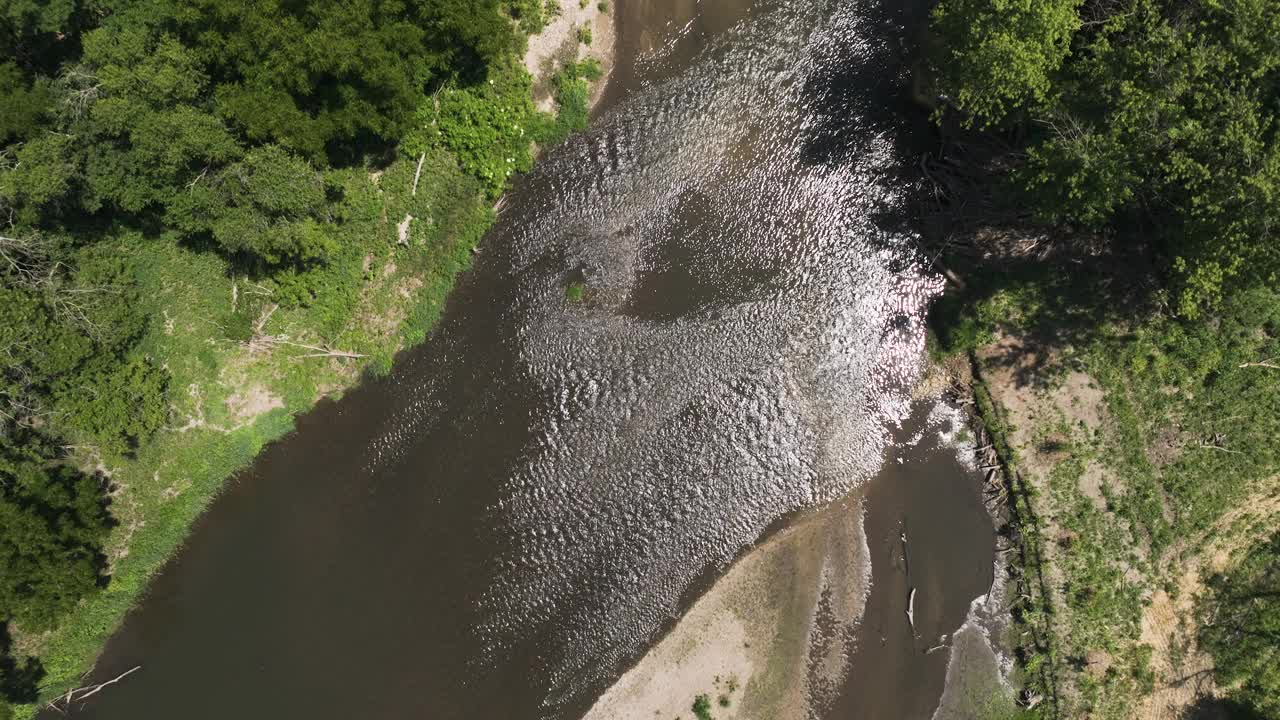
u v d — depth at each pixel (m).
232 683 26.91
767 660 26.81
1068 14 20.94
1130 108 20.14
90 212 24.94
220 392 27.12
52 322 23.64
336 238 27.20
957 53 22.84
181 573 27.09
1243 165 19.62
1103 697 25.56
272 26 22.03
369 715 26.89
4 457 23.95
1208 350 25.55
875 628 26.80
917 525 27.03
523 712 26.86
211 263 27.09
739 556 27.17
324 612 27.20
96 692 26.41
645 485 27.41
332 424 27.69
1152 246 25.28
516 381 27.73
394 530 27.45
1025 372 26.66
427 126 27.42
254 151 23.55
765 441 27.47
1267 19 18.86
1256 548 25.39
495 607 27.19
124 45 21.91
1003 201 25.89
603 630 27.00
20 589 22.95
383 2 23.72
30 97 22.42
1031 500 26.33
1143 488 25.88
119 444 25.52
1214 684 25.11
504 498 27.47
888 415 27.48
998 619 26.53
